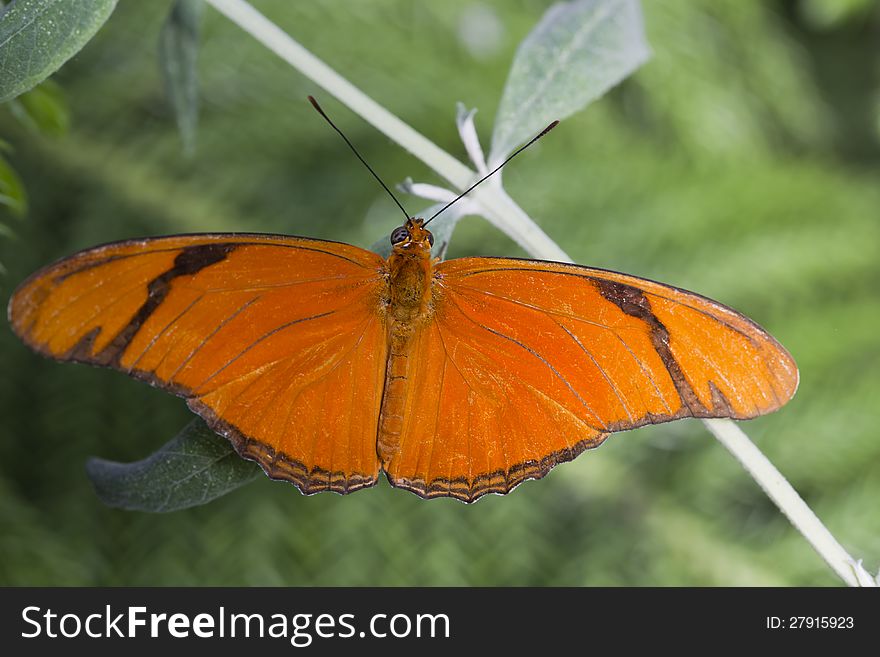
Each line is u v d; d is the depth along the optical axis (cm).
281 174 44
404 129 29
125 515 39
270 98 45
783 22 55
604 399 28
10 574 36
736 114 49
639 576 40
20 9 27
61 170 43
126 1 45
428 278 28
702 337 27
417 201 43
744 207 47
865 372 44
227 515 39
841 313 47
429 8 46
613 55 30
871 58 56
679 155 49
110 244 27
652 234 46
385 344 28
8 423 40
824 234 48
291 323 28
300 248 28
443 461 28
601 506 42
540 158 47
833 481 42
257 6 45
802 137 51
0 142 31
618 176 47
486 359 28
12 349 41
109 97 44
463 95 45
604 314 28
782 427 43
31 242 42
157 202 43
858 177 52
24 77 27
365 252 28
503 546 40
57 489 39
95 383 41
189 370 27
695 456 44
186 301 27
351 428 28
